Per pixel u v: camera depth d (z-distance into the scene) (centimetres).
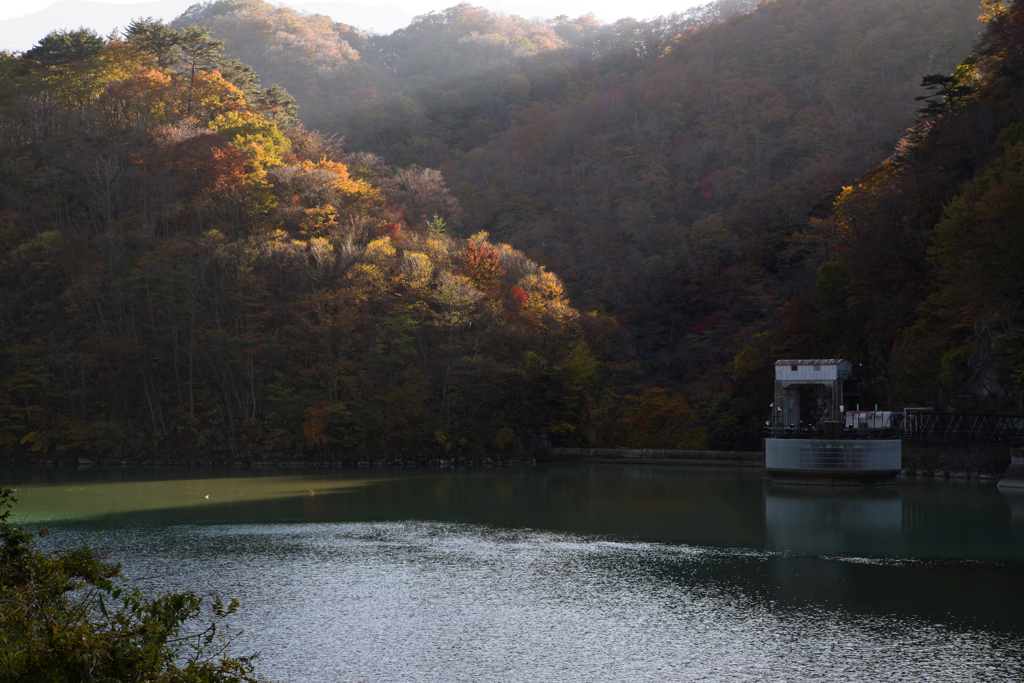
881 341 8556
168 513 5069
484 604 2830
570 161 18388
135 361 9350
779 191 14738
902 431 6856
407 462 9169
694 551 3816
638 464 9269
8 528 1302
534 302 10650
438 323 9506
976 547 3884
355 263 9800
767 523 4653
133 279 9356
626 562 3553
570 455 9675
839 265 9138
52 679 1055
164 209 10269
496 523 4697
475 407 9506
